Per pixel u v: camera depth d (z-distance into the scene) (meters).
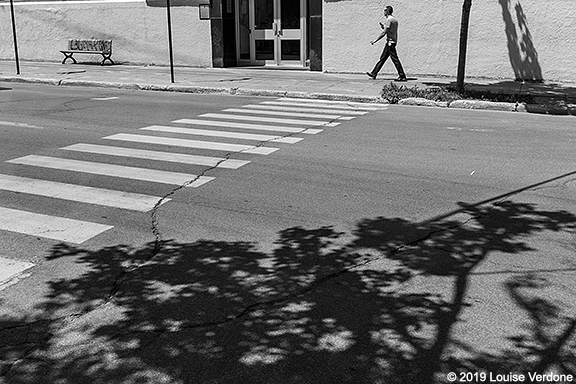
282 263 5.23
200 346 3.96
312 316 4.34
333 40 20.00
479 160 8.81
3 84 18.70
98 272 5.05
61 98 15.30
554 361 3.79
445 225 6.14
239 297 4.62
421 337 4.06
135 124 11.50
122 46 23.30
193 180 7.71
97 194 7.11
